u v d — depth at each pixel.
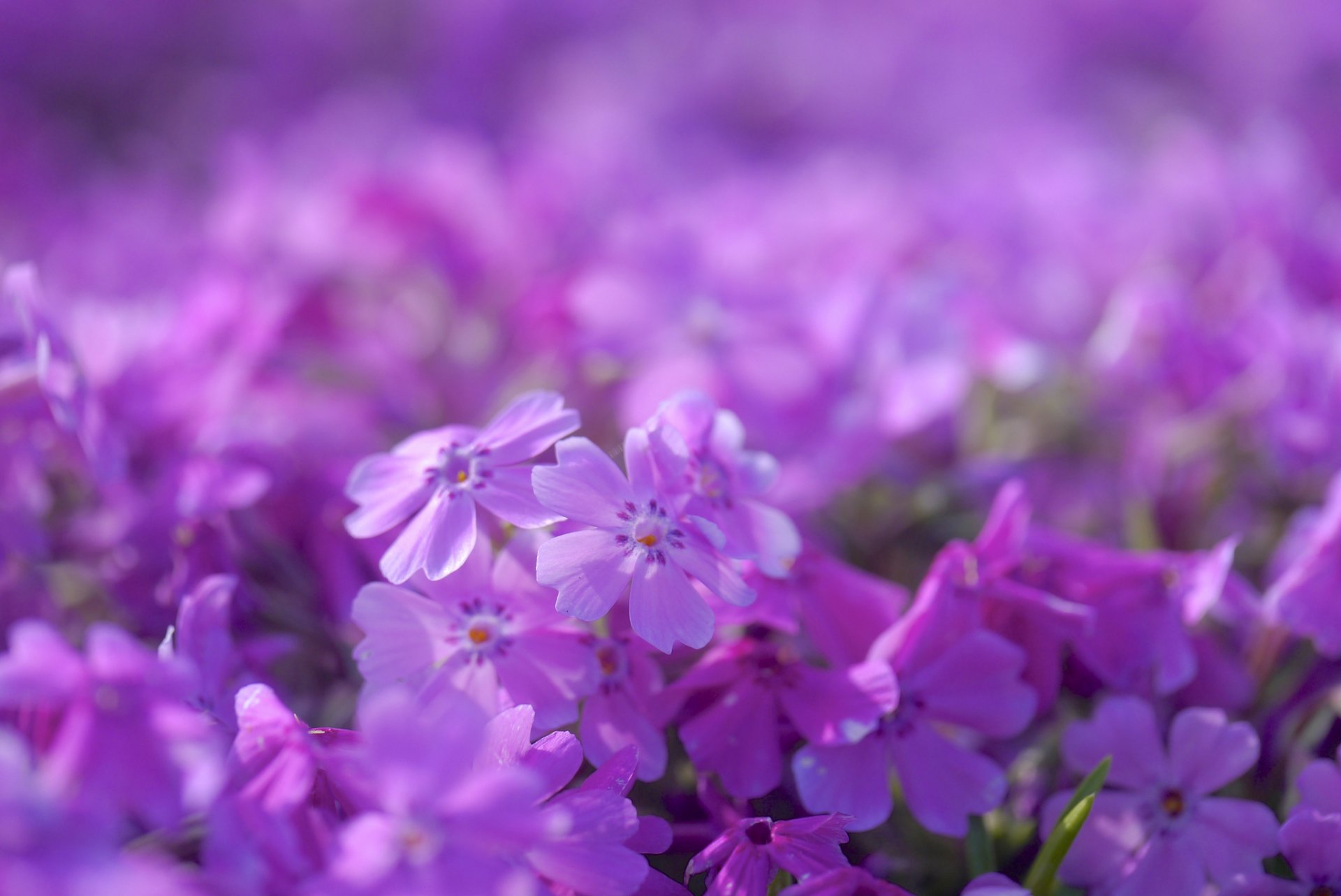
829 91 0.66
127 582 0.26
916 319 0.29
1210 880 0.23
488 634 0.22
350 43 0.71
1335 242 0.32
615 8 0.69
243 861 0.20
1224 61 0.68
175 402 0.27
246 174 0.32
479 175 0.33
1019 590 0.24
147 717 0.20
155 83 0.73
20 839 0.19
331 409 0.29
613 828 0.21
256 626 0.25
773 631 0.24
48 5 0.71
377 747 0.20
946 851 0.24
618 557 0.22
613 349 0.30
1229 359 0.29
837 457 0.28
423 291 0.33
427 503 0.22
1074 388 0.31
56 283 0.36
